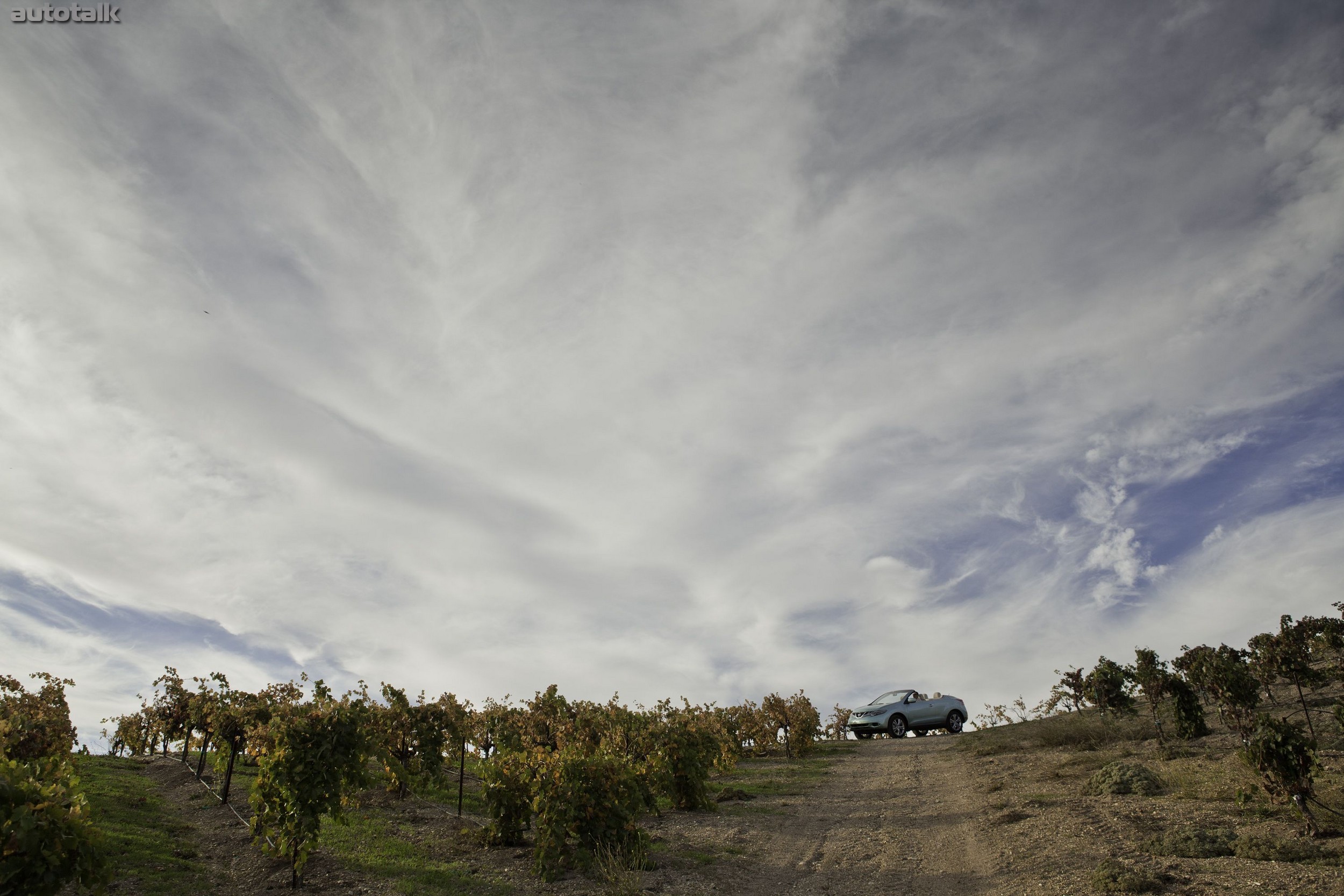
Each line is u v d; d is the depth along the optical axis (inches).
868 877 348.5
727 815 502.6
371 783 354.9
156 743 639.8
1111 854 325.1
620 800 379.9
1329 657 722.8
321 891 302.5
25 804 204.2
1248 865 287.7
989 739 813.2
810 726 874.8
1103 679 677.9
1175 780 456.4
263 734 331.9
